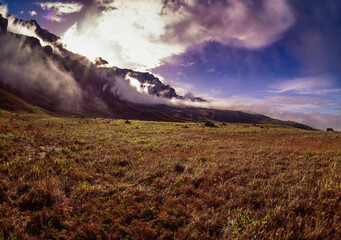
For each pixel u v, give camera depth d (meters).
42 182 3.95
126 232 2.73
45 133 12.91
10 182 3.90
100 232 2.66
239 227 2.85
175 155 8.73
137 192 4.05
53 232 2.66
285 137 22.44
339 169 6.33
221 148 12.04
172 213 3.29
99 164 6.20
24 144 8.20
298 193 4.20
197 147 11.98
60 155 7.10
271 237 2.59
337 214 3.27
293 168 6.72
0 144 7.00
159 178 4.98
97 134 15.69
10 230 2.64
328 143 17.27
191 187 4.48
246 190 4.36
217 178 5.38
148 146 10.94
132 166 6.24
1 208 2.98
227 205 3.63
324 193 4.16
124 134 17.72
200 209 3.59
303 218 3.13
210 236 2.75
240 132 27.86
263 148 11.87
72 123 26.56
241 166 6.65
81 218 2.94
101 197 3.67
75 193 3.78
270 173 5.98
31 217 2.86
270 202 3.78
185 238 2.75
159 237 2.65
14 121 18.67
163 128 29.69
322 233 2.71
